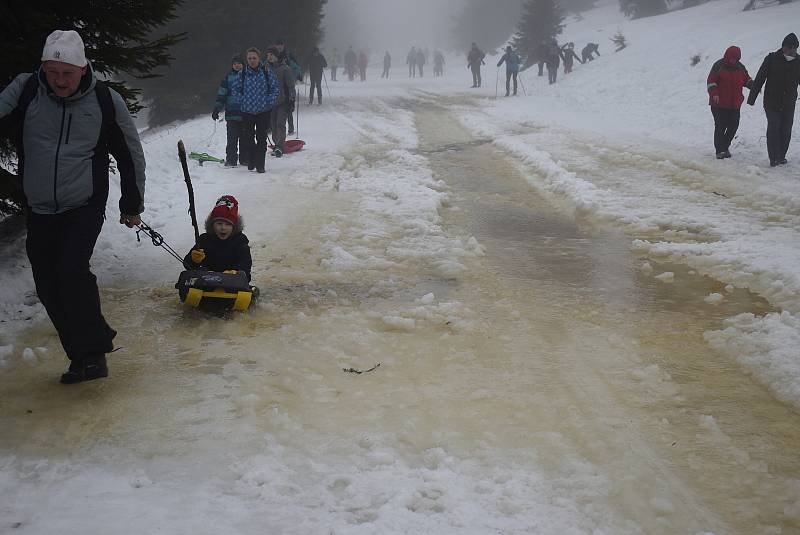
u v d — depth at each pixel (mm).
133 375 4598
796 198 9734
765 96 12125
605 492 3412
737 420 4148
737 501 3375
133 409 4133
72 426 3928
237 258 6031
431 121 20516
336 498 3299
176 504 3205
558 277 6953
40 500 3219
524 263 7430
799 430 4043
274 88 12164
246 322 5582
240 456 3646
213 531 3006
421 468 3574
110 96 4355
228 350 5023
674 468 3639
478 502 3285
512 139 16125
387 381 4602
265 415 4090
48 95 4211
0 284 6023
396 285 6633
